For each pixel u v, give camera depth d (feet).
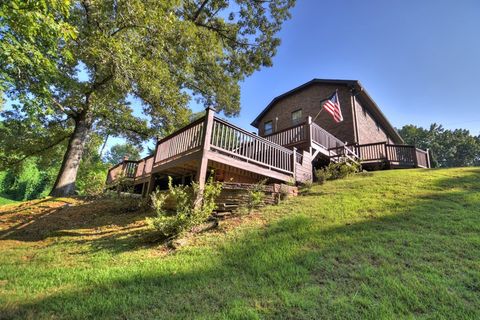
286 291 9.85
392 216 17.57
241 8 54.03
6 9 13.80
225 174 28.55
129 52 29.12
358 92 52.24
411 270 10.80
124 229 21.58
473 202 19.06
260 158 27.07
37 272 13.42
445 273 10.42
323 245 13.98
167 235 16.89
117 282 11.40
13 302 9.94
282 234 16.01
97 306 9.33
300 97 60.75
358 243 13.84
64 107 41.29
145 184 35.99
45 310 9.25
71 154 41.70
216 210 21.77
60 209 31.76
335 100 38.78
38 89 19.04
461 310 8.16
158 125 50.55
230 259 13.26
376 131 59.77
